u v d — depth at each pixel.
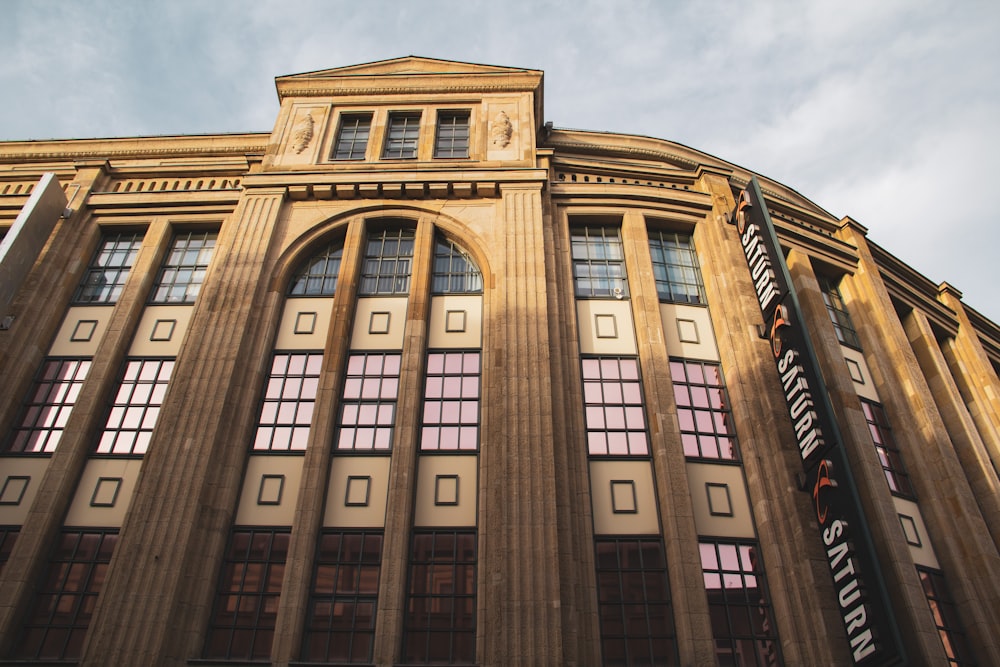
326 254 16.69
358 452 13.16
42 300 15.72
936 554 13.96
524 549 11.41
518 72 20.08
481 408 13.62
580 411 13.81
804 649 11.26
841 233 19.55
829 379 15.35
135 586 11.06
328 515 12.48
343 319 14.95
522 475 12.20
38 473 13.25
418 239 16.41
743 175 21.41
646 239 16.98
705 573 12.16
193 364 13.78
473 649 11.14
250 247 15.94
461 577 11.81
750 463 13.37
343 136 19.27
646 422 13.97
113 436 13.77
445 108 19.59
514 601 10.94
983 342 22.03
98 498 12.92
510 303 14.62
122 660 10.40
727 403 14.53
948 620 13.04
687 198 17.73
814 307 16.62
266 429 13.57
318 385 13.92
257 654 11.13
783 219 18.55
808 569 11.70
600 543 12.41
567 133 20.86
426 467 12.98
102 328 15.57
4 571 11.85
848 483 11.34
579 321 15.46
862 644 10.37
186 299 16.05
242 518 12.48
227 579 11.85
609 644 11.40
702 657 11.03
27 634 11.49
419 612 11.48
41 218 16.19
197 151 20.36
